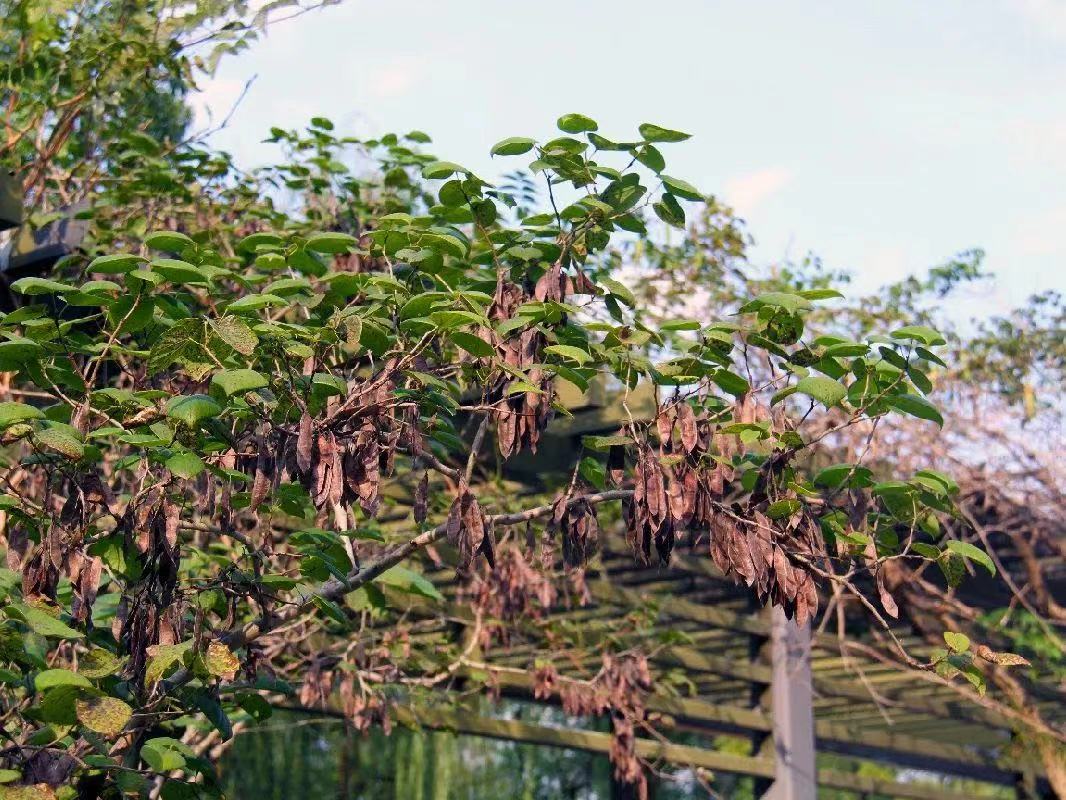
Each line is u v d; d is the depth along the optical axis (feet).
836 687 29.17
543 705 26.20
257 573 13.50
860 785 32.35
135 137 22.17
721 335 12.72
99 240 19.84
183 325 11.70
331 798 31.63
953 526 27.68
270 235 13.61
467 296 12.29
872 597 27.86
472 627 23.63
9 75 21.84
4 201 18.13
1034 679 31.99
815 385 12.47
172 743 12.62
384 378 12.20
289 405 12.40
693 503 12.43
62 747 11.51
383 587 21.18
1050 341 29.14
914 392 13.17
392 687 22.66
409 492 22.85
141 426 12.59
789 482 12.67
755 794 27.81
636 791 26.50
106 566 13.26
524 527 23.08
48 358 13.04
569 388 21.30
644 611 25.11
